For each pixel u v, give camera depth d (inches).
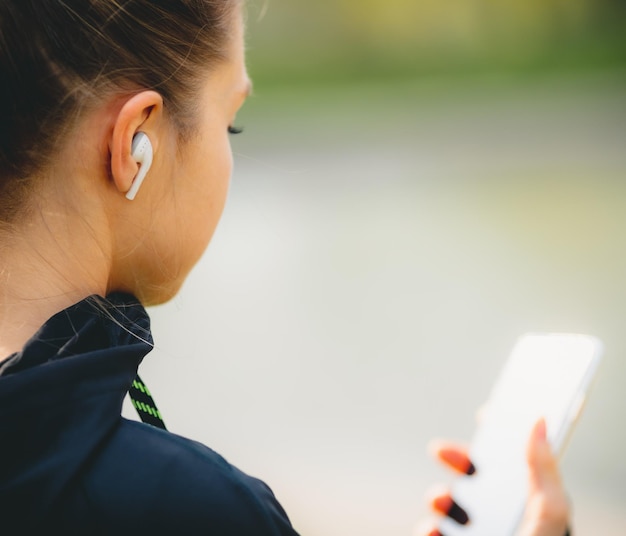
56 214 58.7
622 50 1127.0
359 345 343.9
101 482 49.8
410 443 257.3
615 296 384.2
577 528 205.9
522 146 759.1
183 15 61.6
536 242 488.4
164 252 63.9
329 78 1247.5
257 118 1034.7
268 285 432.5
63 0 56.5
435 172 706.2
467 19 1207.6
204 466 51.3
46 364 50.7
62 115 57.2
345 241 517.7
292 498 227.3
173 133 61.9
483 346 337.7
